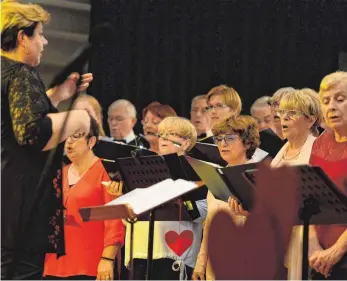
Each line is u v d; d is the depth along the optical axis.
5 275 5.44
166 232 6.48
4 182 5.41
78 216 6.52
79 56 5.64
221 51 8.43
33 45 5.59
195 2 8.44
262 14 8.33
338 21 8.23
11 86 5.28
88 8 8.56
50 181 5.50
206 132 7.73
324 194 5.23
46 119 5.23
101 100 8.43
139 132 8.32
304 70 8.30
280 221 5.34
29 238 5.48
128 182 6.04
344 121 6.00
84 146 6.64
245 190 5.48
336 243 5.75
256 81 8.37
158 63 8.55
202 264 6.28
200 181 6.21
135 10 8.52
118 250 6.75
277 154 6.34
